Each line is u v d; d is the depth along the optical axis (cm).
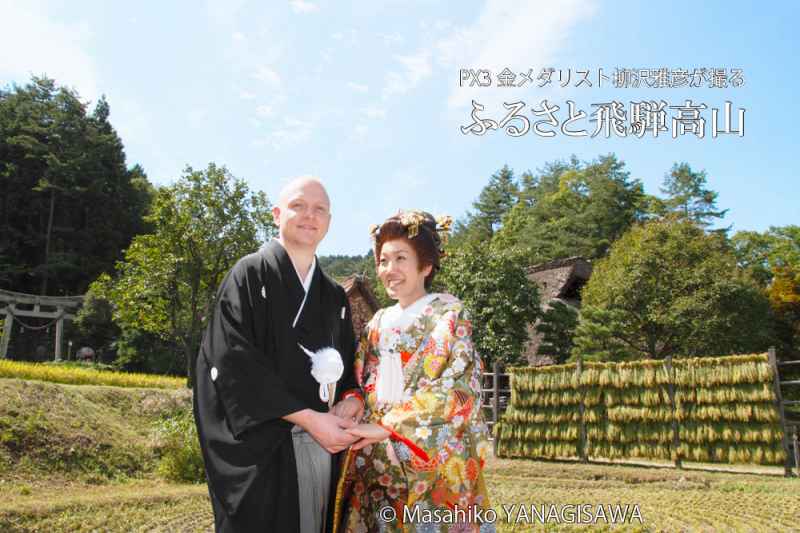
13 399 895
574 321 1973
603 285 2036
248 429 224
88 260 3969
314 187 262
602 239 3850
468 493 253
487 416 1395
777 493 699
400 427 245
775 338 2128
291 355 244
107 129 4500
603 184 4047
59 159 4088
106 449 880
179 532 485
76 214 4175
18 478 730
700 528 489
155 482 826
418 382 264
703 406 949
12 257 3903
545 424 1150
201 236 1947
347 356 277
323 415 232
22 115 4181
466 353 264
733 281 1903
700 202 3934
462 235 4925
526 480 865
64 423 897
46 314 2994
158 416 1092
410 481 251
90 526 500
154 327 2016
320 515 253
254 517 218
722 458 916
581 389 1103
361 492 269
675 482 819
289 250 259
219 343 236
